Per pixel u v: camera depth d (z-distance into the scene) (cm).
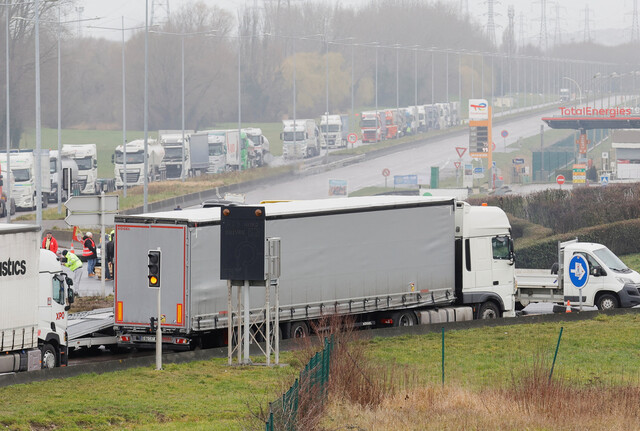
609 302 10262
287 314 8081
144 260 7575
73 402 5816
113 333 8044
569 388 5988
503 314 9731
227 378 6725
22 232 6744
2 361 6700
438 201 9156
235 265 7094
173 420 5506
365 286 8644
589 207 16625
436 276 9175
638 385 6259
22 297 6762
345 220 8475
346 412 5378
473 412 5531
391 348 7988
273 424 4128
